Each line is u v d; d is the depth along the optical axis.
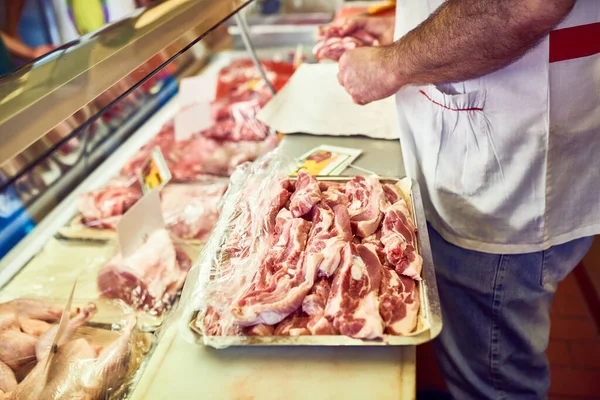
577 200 1.50
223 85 2.46
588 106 1.38
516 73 1.35
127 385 1.20
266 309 1.07
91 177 1.90
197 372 1.07
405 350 1.07
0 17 3.01
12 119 0.89
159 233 1.63
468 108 1.44
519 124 1.40
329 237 1.21
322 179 1.53
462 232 1.64
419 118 1.62
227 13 1.50
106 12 3.08
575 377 2.49
